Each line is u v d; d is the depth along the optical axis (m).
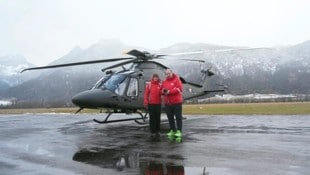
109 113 15.29
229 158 6.96
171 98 10.80
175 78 10.82
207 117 20.59
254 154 7.38
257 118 18.94
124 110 15.23
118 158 7.20
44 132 12.80
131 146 8.82
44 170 6.18
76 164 6.66
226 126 14.09
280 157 7.00
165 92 10.78
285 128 12.96
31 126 15.91
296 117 19.44
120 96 14.48
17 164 6.71
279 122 15.89
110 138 10.59
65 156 7.52
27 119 22.52
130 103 14.84
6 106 96.62
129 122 17.72
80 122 18.67
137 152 7.88
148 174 5.79
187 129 12.90
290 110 26.81
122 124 16.45
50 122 18.95
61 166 6.50
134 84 14.98
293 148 8.12
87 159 7.14
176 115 10.77
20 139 10.58
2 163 6.81
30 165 6.61
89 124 16.91
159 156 7.30
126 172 5.95
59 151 8.19
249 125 14.46
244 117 20.14
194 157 7.12
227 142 9.23
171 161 6.75
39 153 7.93
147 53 15.72
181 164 6.46
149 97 11.77
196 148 8.27
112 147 8.70
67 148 8.63
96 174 5.86
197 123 15.81
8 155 7.69
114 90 14.43
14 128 14.75
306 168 5.99
